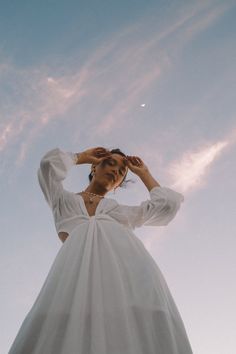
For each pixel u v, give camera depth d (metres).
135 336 3.04
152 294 3.32
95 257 3.52
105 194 4.75
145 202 4.36
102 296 3.21
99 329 2.94
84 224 3.92
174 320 3.37
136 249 3.75
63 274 3.39
